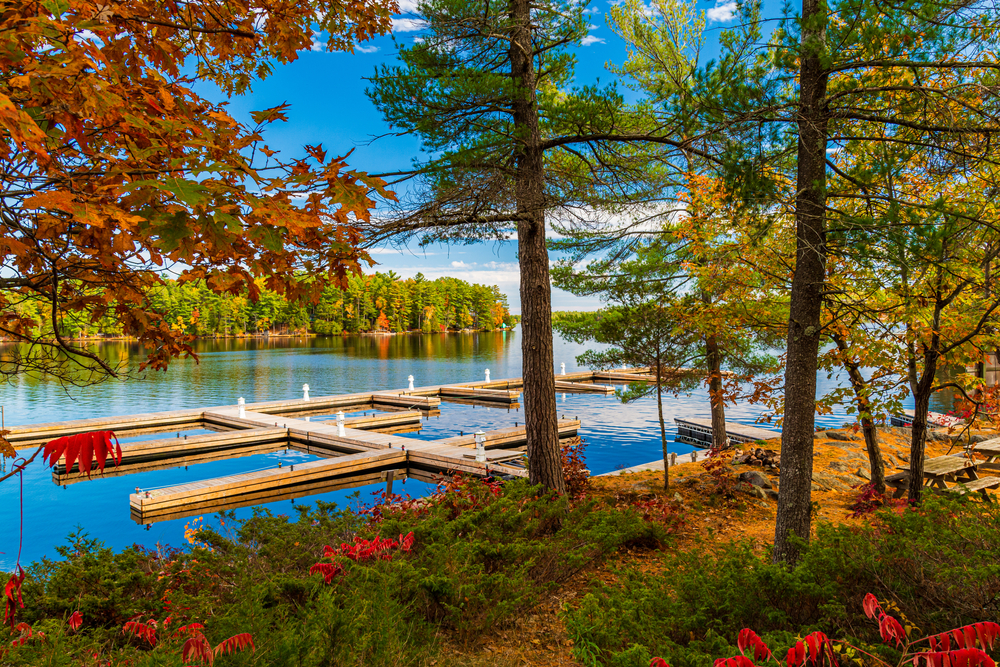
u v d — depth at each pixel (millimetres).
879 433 14359
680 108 5922
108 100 1698
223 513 6352
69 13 1968
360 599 4070
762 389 10320
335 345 80125
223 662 2928
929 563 3582
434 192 6508
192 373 43062
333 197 1941
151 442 17625
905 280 6297
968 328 7094
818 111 5238
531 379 7984
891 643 3174
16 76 1537
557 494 7695
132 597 4895
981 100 4844
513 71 7562
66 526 11859
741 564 4113
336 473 15266
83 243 2020
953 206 5086
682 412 25250
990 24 4316
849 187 6629
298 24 3404
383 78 6430
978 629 2092
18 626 3744
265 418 23000
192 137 1955
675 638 3529
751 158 5367
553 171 8406
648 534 6941
